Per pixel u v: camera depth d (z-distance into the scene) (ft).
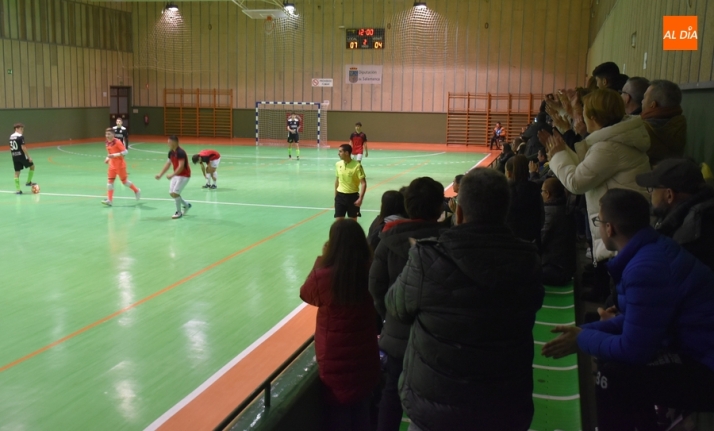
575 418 13.20
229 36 115.96
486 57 106.22
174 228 38.99
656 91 13.92
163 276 28.43
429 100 109.91
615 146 12.07
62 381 17.66
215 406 16.20
